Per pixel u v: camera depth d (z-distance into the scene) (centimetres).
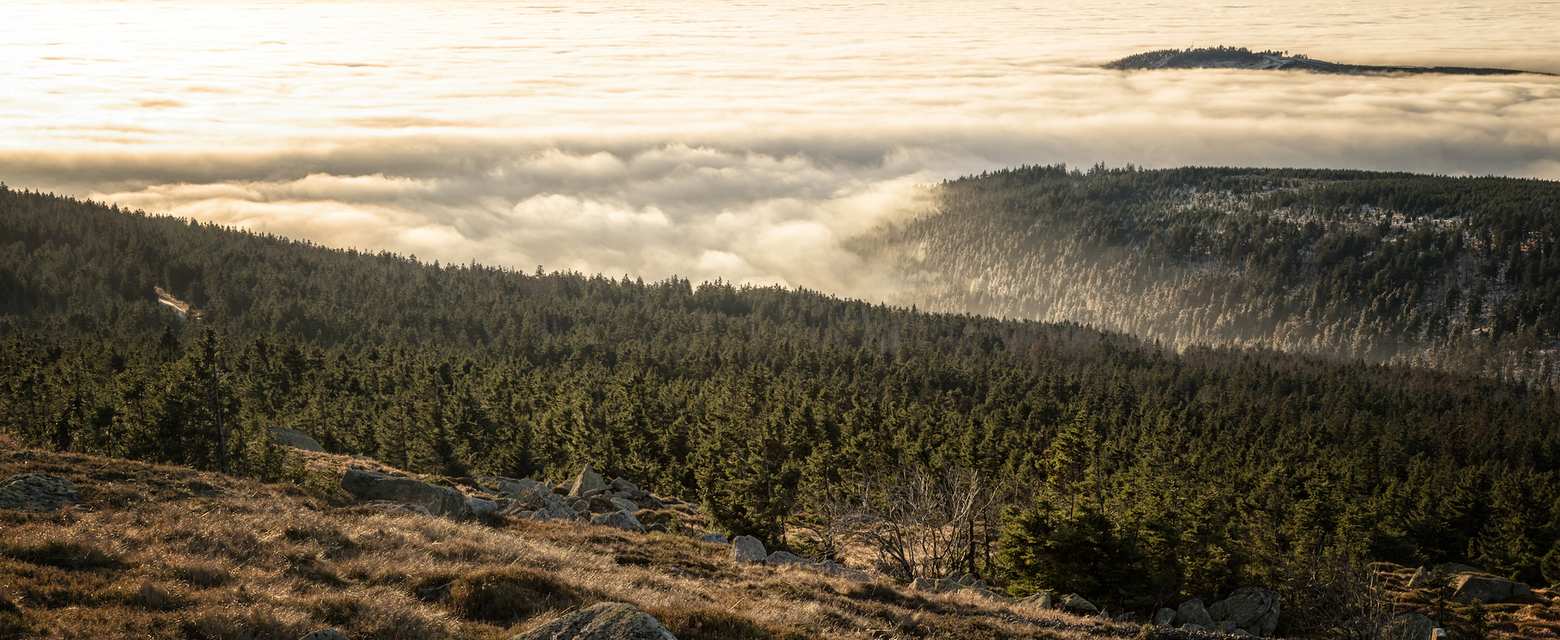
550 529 3853
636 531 4728
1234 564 5441
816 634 2266
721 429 9369
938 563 4984
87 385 9069
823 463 8075
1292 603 5238
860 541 5988
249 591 1995
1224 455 11562
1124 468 9362
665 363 18075
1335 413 17288
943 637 2620
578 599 2244
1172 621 4322
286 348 13900
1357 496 9650
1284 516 8112
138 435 6262
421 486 3897
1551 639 5466
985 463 8288
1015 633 2789
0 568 1912
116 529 2442
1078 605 3888
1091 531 4453
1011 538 4666
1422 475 11406
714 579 3155
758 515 5831
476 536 3100
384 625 1883
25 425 8312
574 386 13188
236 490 3462
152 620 1733
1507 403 19825
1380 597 4928
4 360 11162
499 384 12188
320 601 1973
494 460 9731
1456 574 7412
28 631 1603
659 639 1616
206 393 6359
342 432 10250
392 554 2636
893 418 11225
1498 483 10162
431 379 12069
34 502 2791
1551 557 7700
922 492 5131
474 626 1970
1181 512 5841
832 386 15562
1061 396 17162
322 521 2939
